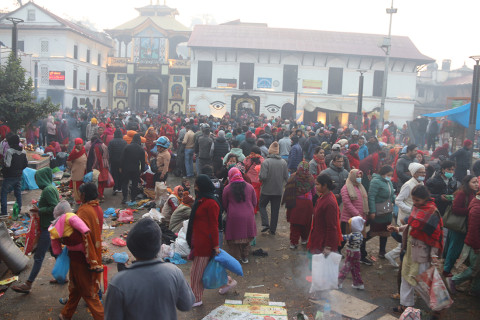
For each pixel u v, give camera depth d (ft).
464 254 19.26
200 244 16.96
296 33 139.44
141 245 8.95
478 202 18.01
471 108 39.75
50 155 44.34
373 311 17.38
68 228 14.62
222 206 21.90
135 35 164.04
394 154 44.21
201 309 17.25
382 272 21.77
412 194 16.52
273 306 17.39
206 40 128.06
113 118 76.48
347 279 20.84
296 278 20.70
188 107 129.08
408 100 128.36
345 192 21.68
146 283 8.76
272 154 27.04
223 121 67.26
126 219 28.68
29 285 18.04
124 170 32.76
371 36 141.38
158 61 163.94
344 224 21.57
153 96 222.89
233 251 22.07
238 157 33.50
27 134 51.39
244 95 127.03
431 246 16.10
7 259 19.21
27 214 28.63
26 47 137.28
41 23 137.28
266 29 141.08
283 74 128.77
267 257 23.57
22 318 16.03
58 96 137.08
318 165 29.60
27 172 36.99
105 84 169.99
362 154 39.52
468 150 37.24
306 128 71.92
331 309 17.46
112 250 23.45
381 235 22.66
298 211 24.13
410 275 16.42
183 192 27.45
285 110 128.98
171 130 55.31
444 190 22.43
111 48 174.29
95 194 15.69
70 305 15.58
